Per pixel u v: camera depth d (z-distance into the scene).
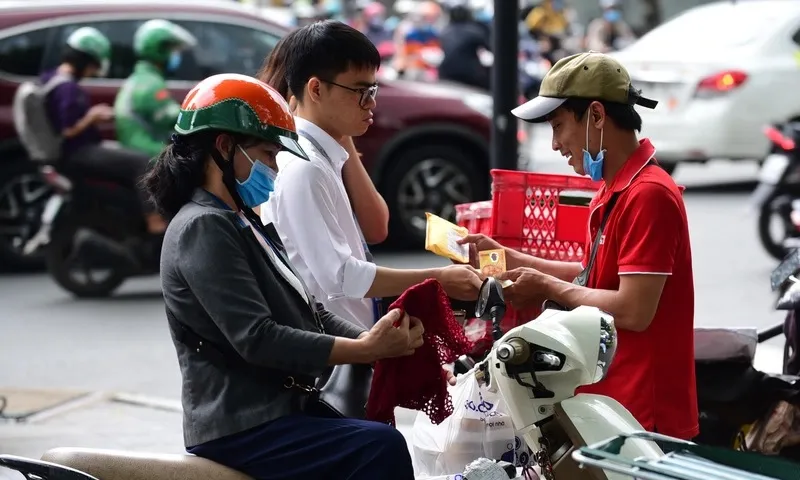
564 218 4.94
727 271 11.34
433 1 25.91
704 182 16.77
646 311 4.04
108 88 12.20
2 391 8.11
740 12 15.41
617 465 3.00
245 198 3.87
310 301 4.08
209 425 3.79
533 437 3.80
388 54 25.38
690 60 14.59
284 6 27.97
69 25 12.33
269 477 3.78
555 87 4.20
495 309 3.96
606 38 26.30
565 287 4.23
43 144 10.90
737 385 5.13
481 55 19.30
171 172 3.85
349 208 4.62
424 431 4.53
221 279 3.70
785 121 14.51
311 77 4.46
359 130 4.54
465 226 5.31
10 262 12.42
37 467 3.73
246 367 3.80
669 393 4.17
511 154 7.61
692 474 2.99
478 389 4.38
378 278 4.36
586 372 3.62
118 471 3.80
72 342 9.48
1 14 12.25
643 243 4.04
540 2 27.12
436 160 12.95
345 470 3.75
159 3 12.59
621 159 4.21
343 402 4.32
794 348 5.32
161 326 10.04
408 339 3.79
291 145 3.84
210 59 12.55
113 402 7.89
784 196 11.41
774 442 5.07
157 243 11.13
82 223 10.96
